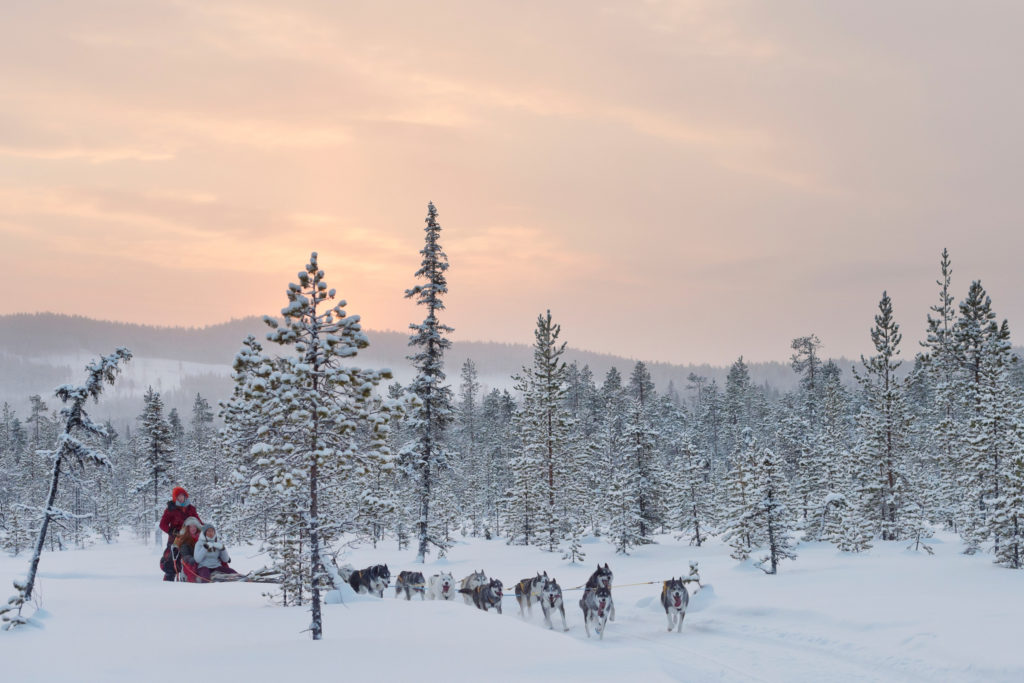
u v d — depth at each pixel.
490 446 80.44
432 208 38.50
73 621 14.61
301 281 14.27
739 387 108.31
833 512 39.44
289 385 13.63
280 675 10.05
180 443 86.31
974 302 48.22
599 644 16.81
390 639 12.77
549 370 46.66
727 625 18.69
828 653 15.46
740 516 30.28
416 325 38.38
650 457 42.50
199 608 16.48
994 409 28.84
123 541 74.38
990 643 14.48
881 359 40.25
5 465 73.12
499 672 10.65
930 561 27.25
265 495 14.06
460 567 34.91
